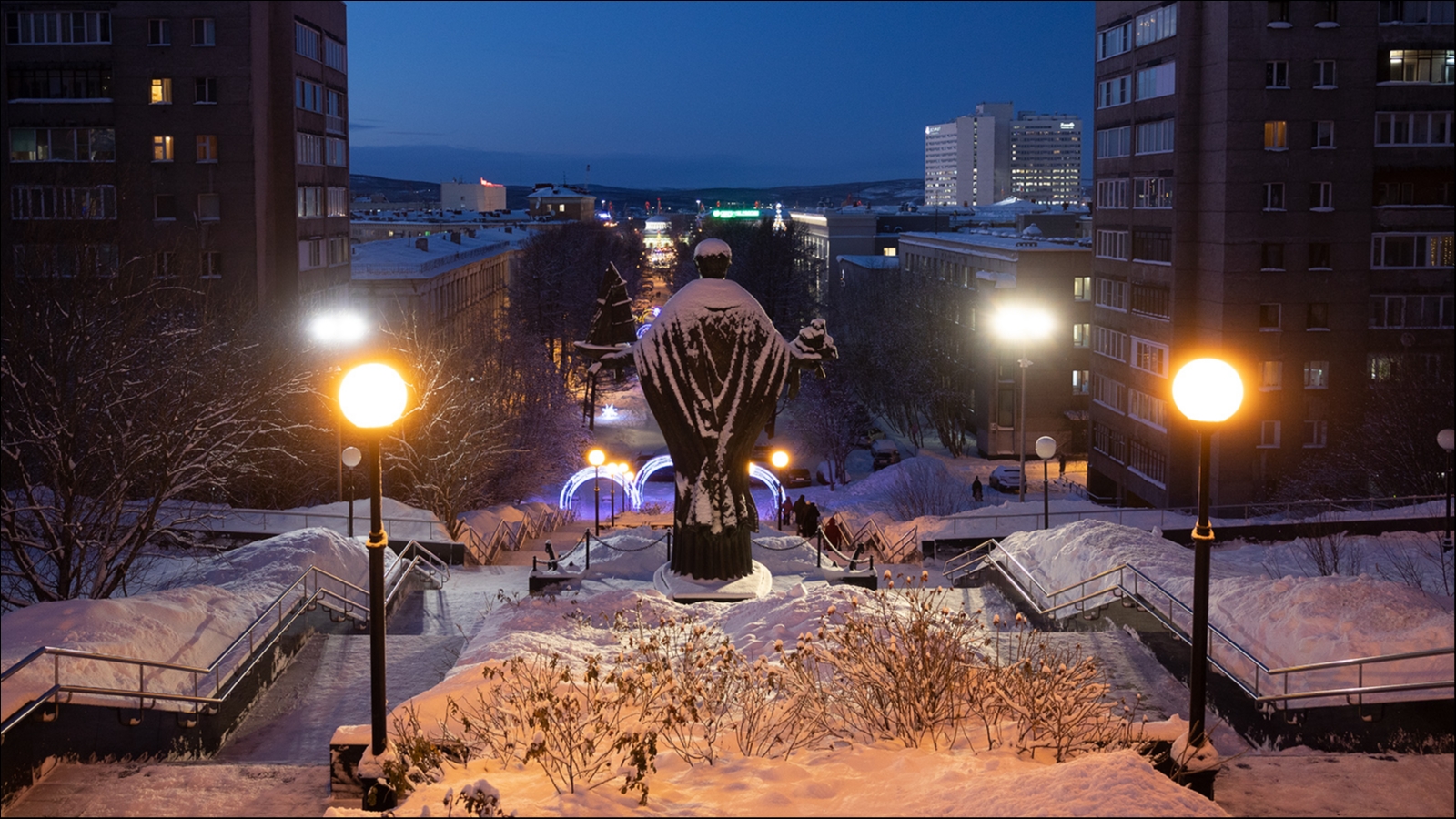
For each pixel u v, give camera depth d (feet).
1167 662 59.67
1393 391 144.97
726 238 425.69
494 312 314.76
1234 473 163.22
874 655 41.27
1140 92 179.32
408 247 292.81
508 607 71.97
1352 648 50.88
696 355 80.69
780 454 142.31
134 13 191.72
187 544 100.73
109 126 193.06
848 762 35.06
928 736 37.86
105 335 97.30
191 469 98.27
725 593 80.84
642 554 91.71
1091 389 204.03
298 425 120.16
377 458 35.65
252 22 192.54
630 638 53.78
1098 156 198.08
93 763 43.39
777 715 40.27
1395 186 159.12
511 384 179.63
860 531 120.88
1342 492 146.72
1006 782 31.12
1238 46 155.84
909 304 262.47
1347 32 156.35
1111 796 29.04
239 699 55.11
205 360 114.93
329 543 83.87
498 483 168.76
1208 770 35.14
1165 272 171.32
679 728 38.81
